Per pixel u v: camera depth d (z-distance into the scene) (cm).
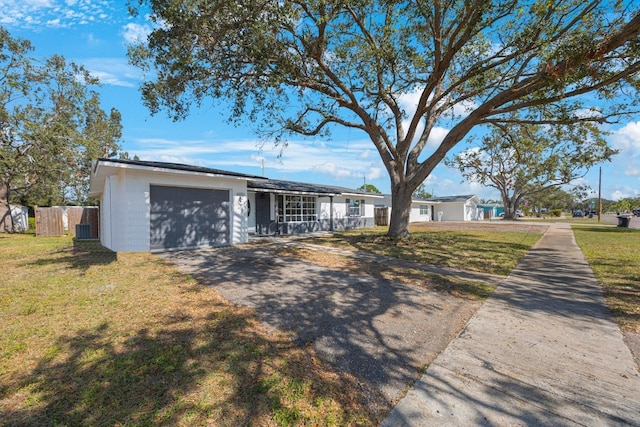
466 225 2769
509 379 287
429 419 232
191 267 727
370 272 701
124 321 396
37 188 2622
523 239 1473
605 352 339
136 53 823
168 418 223
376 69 1052
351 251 1020
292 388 263
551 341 366
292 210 1812
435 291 565
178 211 1039
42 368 288
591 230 2088
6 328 374
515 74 1038
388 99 1195
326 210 2077
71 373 279
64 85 2136
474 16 743
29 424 217
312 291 541
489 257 941
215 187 1120
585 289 589
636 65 650
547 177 3170
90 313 424
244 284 579
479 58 1025
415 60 985
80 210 1978
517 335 382
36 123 1873
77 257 884
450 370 301
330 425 223
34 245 1250
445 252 1020
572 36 777
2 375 277
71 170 2248
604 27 741
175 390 255
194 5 688
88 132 2411
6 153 1730
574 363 316
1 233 2033
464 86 1177
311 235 1627
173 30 708
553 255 991
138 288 545
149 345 331
